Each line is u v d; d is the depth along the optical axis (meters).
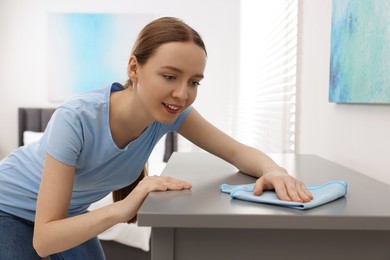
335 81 1.59
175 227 0.79
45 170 0.99
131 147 1.18
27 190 1.26
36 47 4.60
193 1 4.57
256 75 3.19
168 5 4.58
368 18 1.30
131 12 4.58
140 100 1.01
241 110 4.05
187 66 0.89
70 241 0.92
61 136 0.99
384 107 1.26
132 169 1.28
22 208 1.27
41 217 0.95
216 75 4.60
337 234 0.79
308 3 2.00
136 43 0.98
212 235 0.80
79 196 1.31
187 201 0.84
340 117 1.62
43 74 4.62
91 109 1.06
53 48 4.58
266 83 2.80
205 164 1.38
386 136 1.25
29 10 4.58
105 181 1.26
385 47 1.19
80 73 4.60
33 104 4.64
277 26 2.45
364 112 1.41
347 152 1.56
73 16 4.55
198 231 0.80
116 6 4.58
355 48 1.40
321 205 0.81
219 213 0.74
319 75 1.85
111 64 4.58
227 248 0.81
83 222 0.91
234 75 4.54
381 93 1.22
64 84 4.61
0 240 1.23
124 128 1.14
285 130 2.28
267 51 2.76
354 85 1.41
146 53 0.92
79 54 4.58
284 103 2.27
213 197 0.88
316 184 1.04
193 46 0.90
